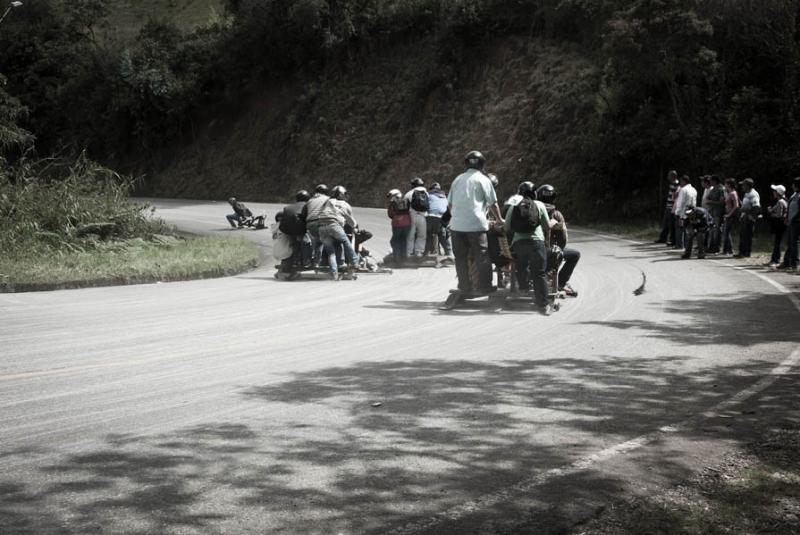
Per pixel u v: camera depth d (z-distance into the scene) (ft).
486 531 13.64
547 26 142.31
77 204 74.08
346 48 176.45
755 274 54.39
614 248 77.82
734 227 90.99
